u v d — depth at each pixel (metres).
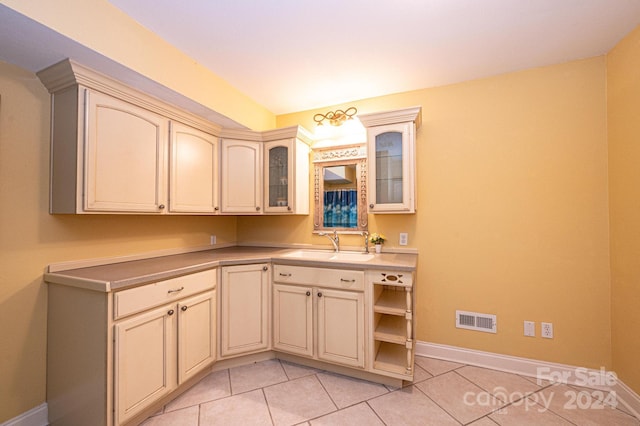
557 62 2.09
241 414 1.67
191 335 1.88
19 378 1.53
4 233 1.49
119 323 1.44
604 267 1.97
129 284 1.48
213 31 1.74
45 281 1.63
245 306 2.22
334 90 2.54
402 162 2.25
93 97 1.58
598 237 1.99
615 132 1.88
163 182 2.00
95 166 1.59
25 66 1.55
